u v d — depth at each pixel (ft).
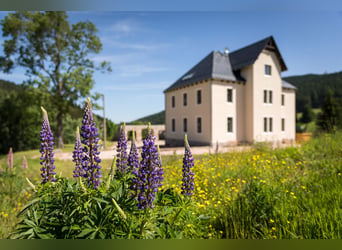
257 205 11.23
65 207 6.46
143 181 6.48
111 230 5.97
